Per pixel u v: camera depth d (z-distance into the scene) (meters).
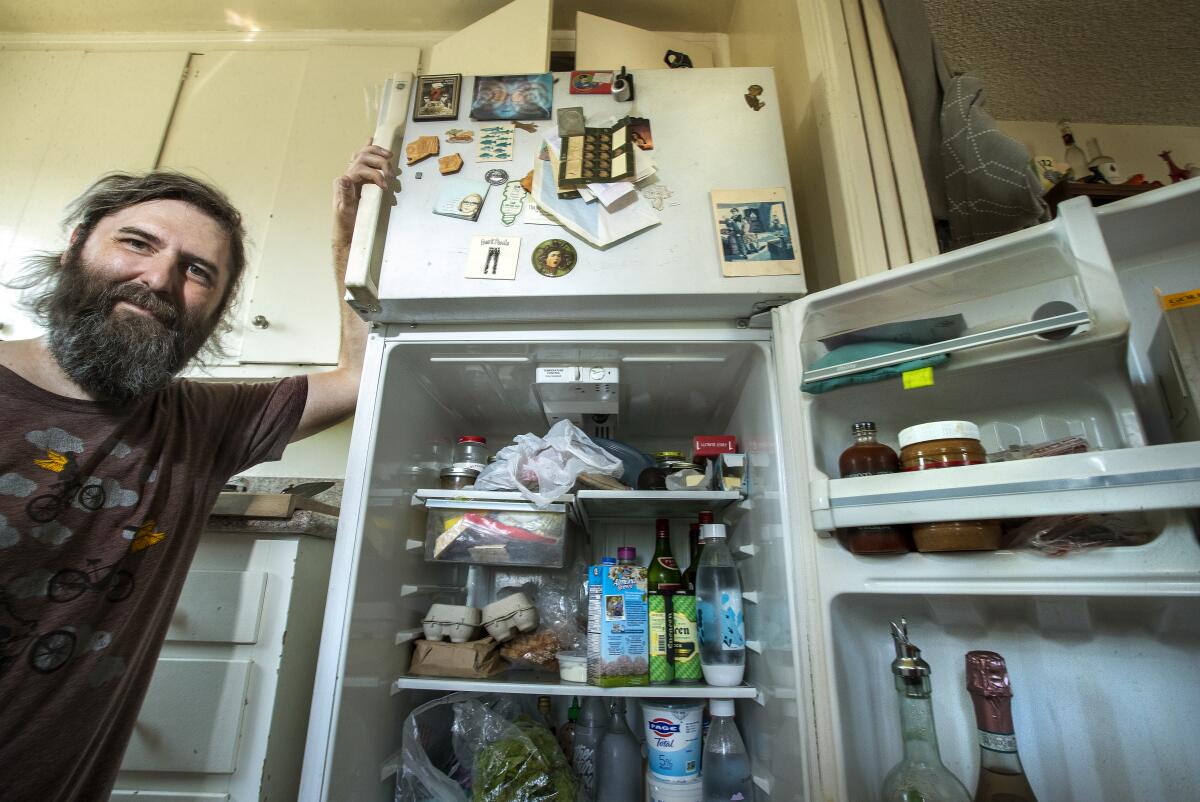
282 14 1.69
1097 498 0.48
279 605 0.90
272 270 1.43
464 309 0.83
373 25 1.71
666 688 0.85
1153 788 0.58
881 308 0.71
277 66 1.67
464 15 1.68
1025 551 0.55
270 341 1.36
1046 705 0.64
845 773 0.61
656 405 1.18
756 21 1.36
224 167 1.54
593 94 0.91
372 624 0.82
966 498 0.54
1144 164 1.49
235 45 1.72
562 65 1.63
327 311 1.39
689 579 1.10
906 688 0.61
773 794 0.78
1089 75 1.39
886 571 0.62
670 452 1.09
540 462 0.98
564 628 1.07
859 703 0.67
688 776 0.86
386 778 0.85
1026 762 0.64
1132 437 0.60
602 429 1.24
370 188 0.83
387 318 0.87
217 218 0.84
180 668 0.86
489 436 1.35
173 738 0.82
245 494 0.93
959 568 0.57
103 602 0.64
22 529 0.60
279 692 0.86
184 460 0.77
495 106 0.91
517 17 1.16
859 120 0.88
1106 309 0.54
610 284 0.78
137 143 1.55
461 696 1.00
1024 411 0.70
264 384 0.94
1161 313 0.61
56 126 1.57
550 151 0.87
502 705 1.03
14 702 0.57
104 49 1.71
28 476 0.63
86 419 0.69
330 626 0.75
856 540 0.63
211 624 0.88
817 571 0.67
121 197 0.78
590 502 1.01
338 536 0.78
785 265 0.78
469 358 0.94
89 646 0.62
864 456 0.66
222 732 0.83
